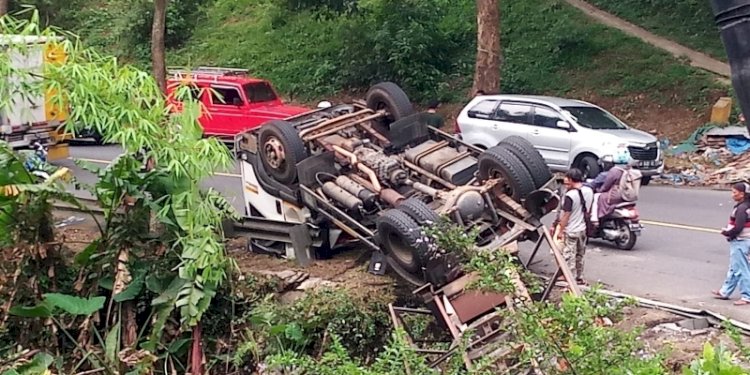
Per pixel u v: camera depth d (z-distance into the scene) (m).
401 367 6.12
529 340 4.79
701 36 24.45
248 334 8.94
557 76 24.08
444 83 24.78
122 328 8.99
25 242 9.08
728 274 9.47
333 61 27.30
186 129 9.01
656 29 25.27
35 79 8.91
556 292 9.48
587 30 25.31
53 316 8.89
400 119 10.77
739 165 17.61
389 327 8.88
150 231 9.32
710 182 16.89
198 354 8.84
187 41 31.34
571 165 16.12
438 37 25.88
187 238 8.55
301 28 30.08
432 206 9.52
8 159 8.70
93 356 8.61
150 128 8.60
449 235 6.90
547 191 9.37
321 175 10.23
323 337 8.83
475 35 26.53
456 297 8.12
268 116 19.41
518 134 16.75
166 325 8.98
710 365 3.99
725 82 21.86
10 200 8.83
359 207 9.67
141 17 30.59
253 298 9.41
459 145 10.60
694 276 10.37
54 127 16.69
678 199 15.40
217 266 8.68
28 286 9.13
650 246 11.88
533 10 27.06
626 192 11.56
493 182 9.55
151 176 8.90
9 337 8.97
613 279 10.26
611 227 11.64
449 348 7.46
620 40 24.70
